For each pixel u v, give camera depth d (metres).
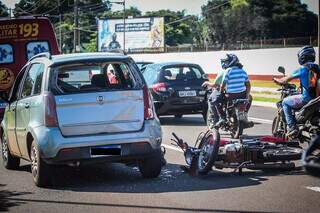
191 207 12.03
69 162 14.14
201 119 31.61
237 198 12.72
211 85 22.86
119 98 14.48
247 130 25.81
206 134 15.34
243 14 146.75
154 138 14.67
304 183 14.13
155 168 15.05
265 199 12.56
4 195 13.81
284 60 68.69
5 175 16.66
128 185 14.55
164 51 120.00
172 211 11.74
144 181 15.00
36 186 14.83
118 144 14.31
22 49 28.20
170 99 28.27
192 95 28.50
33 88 15.54
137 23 147.00
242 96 22.30
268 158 14.96
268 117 32.22
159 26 144.62
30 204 12.80
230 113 22.22
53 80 14.48
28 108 15.27
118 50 16.12
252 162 15.13
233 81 22.22
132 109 14.58
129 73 15.11
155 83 28.77
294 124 17.23
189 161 15.99
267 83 64.12
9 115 17.20
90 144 14.10
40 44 28.42
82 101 14.27
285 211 11.53
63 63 14.62
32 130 14.62
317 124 16.78
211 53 88.88
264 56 71.56
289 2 147.25
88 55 15.05
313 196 12.77
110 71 18.12
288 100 17.31
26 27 28.23
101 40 151.38
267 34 145.12
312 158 6.31
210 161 14.77
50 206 12.58
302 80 17.06
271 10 147.88
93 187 14.48
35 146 14.46
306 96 17.02
